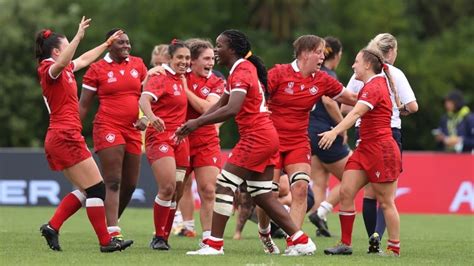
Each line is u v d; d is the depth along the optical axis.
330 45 42.09
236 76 32.03
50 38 33.28
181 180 36.75
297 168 34.81
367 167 34.06
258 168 32.62
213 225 33.28
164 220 35.91
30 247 35.88
